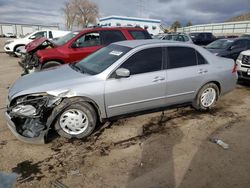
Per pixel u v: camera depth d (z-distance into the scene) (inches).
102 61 157.6
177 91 167.9
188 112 186.5
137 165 115.8
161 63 160.7
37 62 264.2
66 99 134.1
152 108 162.9
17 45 536.1
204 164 116.9
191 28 2075.5
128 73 139.6
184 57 171.5
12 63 446.9
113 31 287.6
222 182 104.1
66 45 267.1
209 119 173.2
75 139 140.1
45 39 308.3
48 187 99.8
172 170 112.0
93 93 137.1
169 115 179.6
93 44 277.1
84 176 107.3
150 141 139.4
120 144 135.9
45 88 133.0
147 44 160.4
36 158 120.6
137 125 160.9
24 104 127.6
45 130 127.1
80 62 175.0
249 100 221.1
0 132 147.4
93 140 140.0
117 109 148.2
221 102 213.9
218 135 147.9
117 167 114.1
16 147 130.6
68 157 122.2
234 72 196.4
